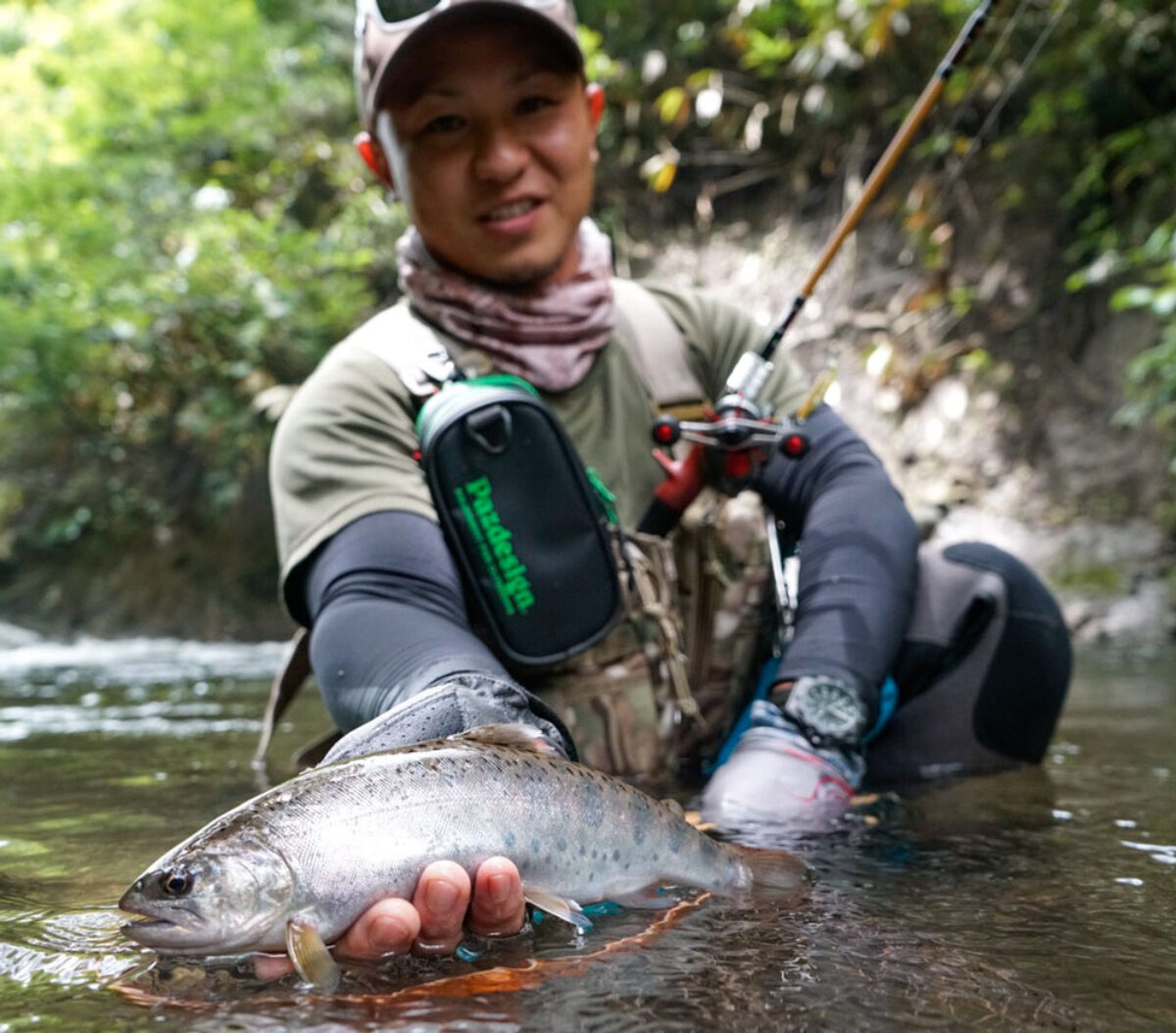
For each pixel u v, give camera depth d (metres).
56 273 2.84
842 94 2.59
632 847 0.44
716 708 0.73
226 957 0.38
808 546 0.71
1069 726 0.97
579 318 0.73
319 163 3.14
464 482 0.62
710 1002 0.33
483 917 0.39
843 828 0.58
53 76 3.30
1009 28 0.85
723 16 2.79
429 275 0.72
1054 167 2.36
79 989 0.36
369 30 0.74
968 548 0.78
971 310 2.35
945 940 0.39
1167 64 2.23
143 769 0.83
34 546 2.81
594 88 0.79
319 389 0.68
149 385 2.92
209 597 2.67
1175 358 1.84
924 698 0.76
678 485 0.70
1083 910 0.43
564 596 0.63
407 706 0.46
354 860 0.38
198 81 3.17
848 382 2.39
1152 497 2.03
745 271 2.62
